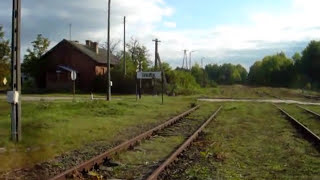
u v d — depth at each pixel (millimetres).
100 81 69938
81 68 74375
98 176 9508
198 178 9484
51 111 25609
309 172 10344
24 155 11883
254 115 28828
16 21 14195
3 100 37938
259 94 80250
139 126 20422
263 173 10133
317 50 137625
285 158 12227
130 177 9523
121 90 67750
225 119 25562
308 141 15898
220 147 13953
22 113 23812
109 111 27531
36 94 58781
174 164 11125
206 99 54938
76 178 9211
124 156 12227
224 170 10391
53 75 74500
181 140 15969
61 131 16906
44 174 9672
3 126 17969
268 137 16906
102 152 12742
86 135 16250
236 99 55969
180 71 83188
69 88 73188
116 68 70062
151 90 67000
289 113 31422
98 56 79125
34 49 75125
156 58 68125
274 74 165625
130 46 86000
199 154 12711
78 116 23938
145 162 11422
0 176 9305
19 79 14367
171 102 42438
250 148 13945
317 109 37250
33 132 16219
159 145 14617
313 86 132750
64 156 11969
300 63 146250
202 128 19578
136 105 33844
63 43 74812
